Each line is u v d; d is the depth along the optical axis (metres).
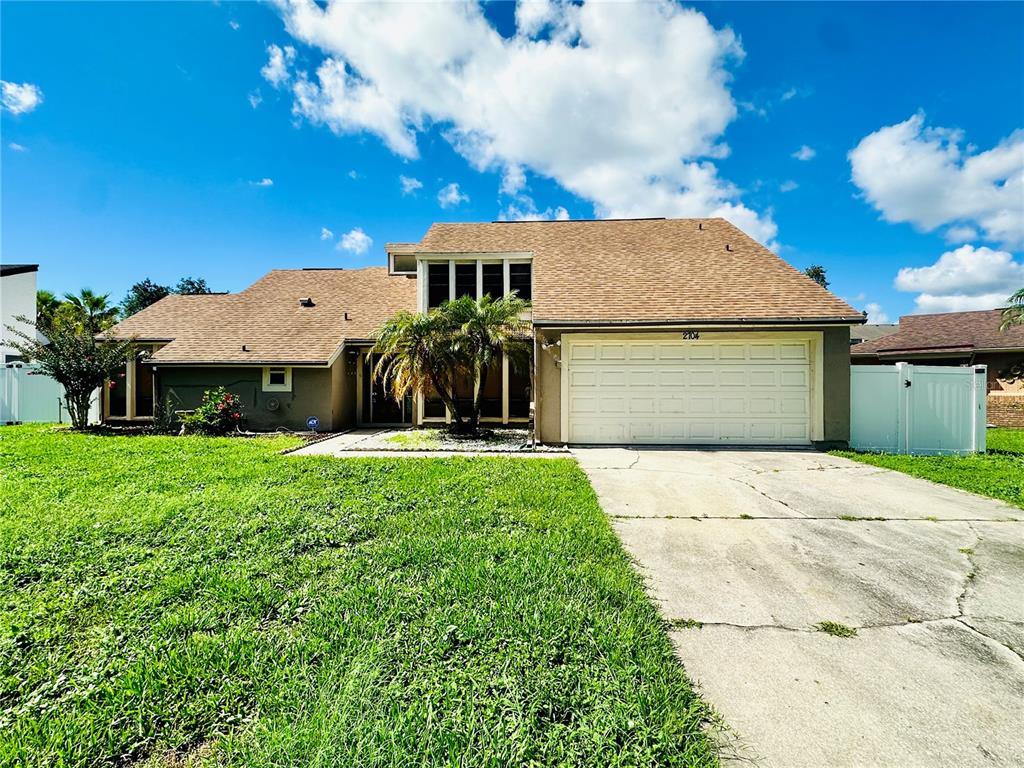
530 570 3.34
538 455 9.00
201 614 2.76
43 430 11.97
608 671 2.23
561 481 6.33
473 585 3.09
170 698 2.09
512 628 2.58
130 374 14.27
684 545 4.21
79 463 7.33
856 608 3.06
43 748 1.84
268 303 15.65
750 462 8.36
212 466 7.20
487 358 10.38
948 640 2.70
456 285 13.80
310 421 12.67
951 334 20.22
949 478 6.86
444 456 8.72
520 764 1.75
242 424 12.76
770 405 10.16
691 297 10.83
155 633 2.59
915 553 4.04
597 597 3.00
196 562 3.52
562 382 10.37
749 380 10.21
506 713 1.98
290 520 4.45
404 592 3.02
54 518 4.44
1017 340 17.88
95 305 23.48
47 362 11.62
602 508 5.37
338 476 6.52
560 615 2.72
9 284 20.05
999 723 2.05
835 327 9.97
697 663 2.46
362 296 15.95
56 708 2.04
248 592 3.03
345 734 1.85
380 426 14.26
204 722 1.97
